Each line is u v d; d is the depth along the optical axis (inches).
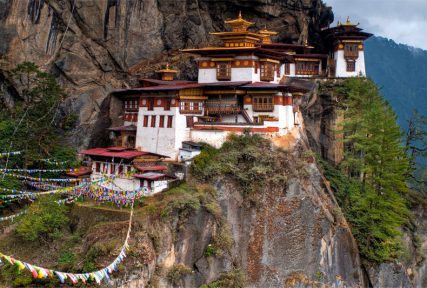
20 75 2605.8
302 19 3459.6
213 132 2484.0
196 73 3061.0
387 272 2578.7
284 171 2361.0
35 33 2743.6
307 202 2354.8
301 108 2962.6
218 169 2273.6
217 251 2091.5
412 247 2886.3
